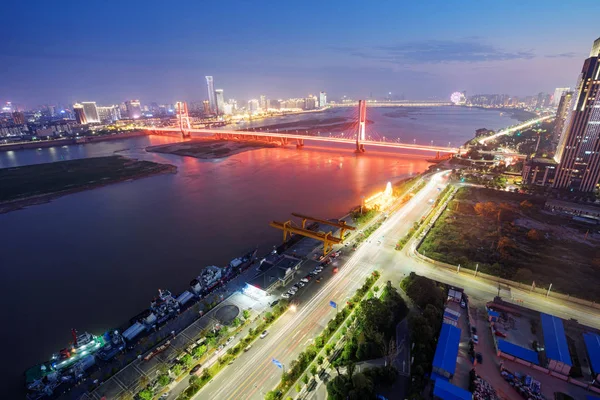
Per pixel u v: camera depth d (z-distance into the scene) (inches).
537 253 7121.1
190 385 4126.5
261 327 5098.4
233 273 6806.1
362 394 3698.3
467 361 4350.4
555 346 4281.5
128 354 4879.4
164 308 5698.8
